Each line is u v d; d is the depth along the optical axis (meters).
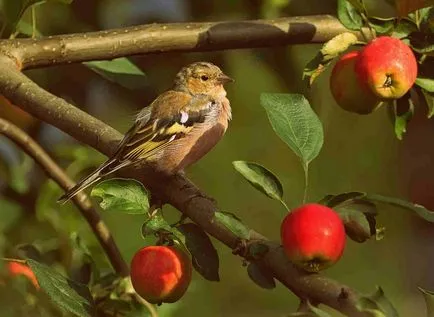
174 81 11.23
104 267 10.96
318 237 6.26
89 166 11.95
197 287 13.17
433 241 24.12
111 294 8.85
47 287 6.89
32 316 8.64
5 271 8.72
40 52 9.41
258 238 6.68
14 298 8.63
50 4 11.94
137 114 10.91
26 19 11.78
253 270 6.63
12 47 9.34
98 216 9.63
